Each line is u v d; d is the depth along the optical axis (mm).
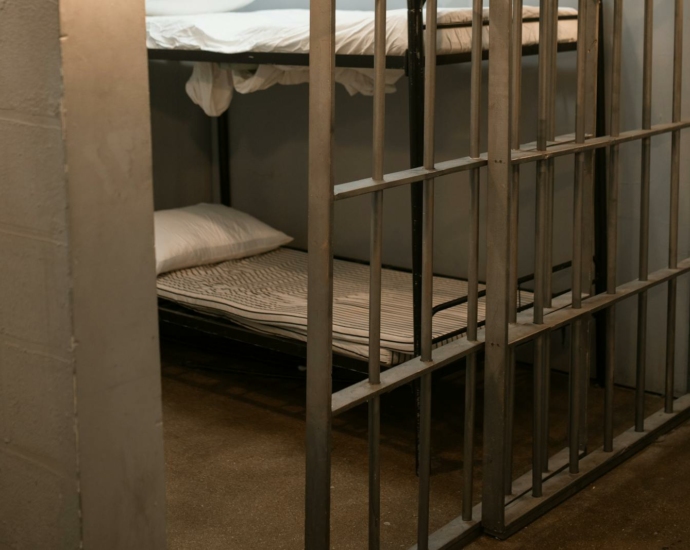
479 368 3451
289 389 3297
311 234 1747
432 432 2904
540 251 2285
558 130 3254
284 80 3402
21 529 1629
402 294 3297
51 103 1361
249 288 3398
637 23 3027
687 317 3123
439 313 3025
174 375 3432
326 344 1768
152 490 1625
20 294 1494
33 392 1524
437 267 3609
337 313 3012
